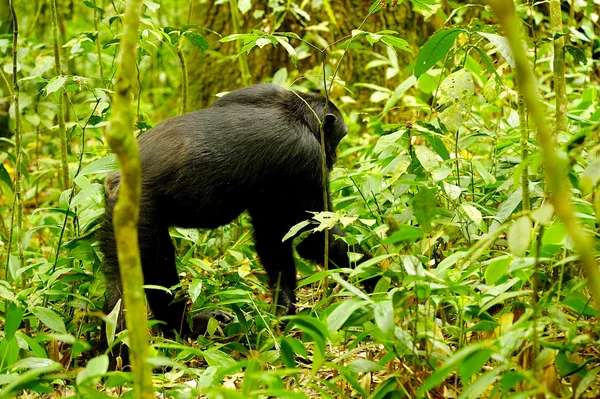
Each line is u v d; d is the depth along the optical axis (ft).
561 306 13.08
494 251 15.75
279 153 18.70
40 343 16.94
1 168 21.94
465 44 17.74
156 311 18.44
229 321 19.48
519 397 9.73
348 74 30.04
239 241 22.09
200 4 32.30
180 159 17.75
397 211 19.54
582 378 10.85
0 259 24.12
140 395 9.08
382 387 11.42
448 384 12.19
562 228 11.77
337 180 22.40
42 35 37.37
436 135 18.47
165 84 42.88
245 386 9.89
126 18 8.56
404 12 30.14
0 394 9.68
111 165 18.07
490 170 20.24
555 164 7.45
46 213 28.25
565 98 16.56
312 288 20.59
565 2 28.81
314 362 10.93
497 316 13.17
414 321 11.70
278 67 30.96
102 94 19.29
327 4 26.55
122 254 8.91
